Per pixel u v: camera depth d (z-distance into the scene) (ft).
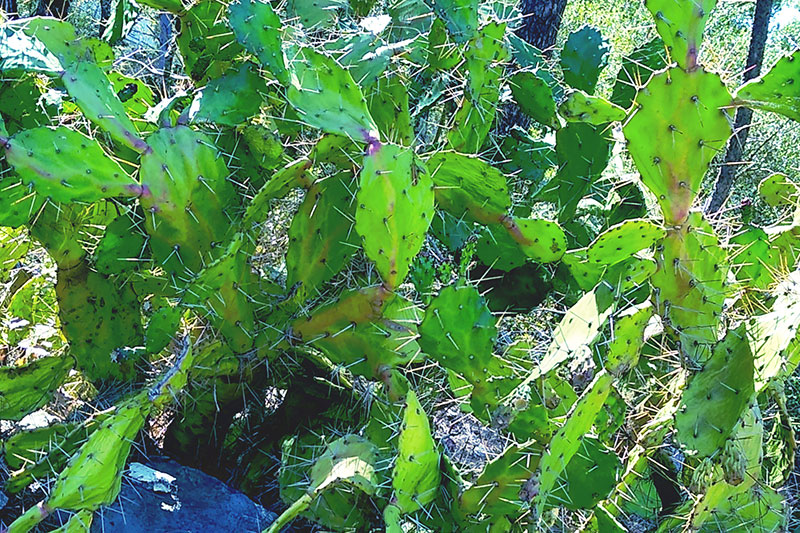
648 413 4.29
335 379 4.19
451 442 4.42
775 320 3.53
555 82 5.27
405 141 4.37
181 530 3.29
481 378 3.45
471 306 3.36
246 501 3.61
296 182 3.71
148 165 3.20
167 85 5.28
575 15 19.58
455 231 4.51
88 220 4.05
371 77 4.01
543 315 5.21
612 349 3.29
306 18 4.71
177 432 3.98
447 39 4.54
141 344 4.04
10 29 3.17
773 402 4.52
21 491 3.46
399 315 3.74
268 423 4.26
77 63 3.09
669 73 3.25
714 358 3.43
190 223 3.42
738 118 11.23
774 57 16.65
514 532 3.48
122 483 3.42
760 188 5.49
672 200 3.45
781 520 3.55
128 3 5.22
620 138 4.36
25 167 2.91
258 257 4.26
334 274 3.87
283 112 3.90
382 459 3.37
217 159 3.42
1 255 4.29
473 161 3.95
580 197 5.17
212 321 3.61
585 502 3.45
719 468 3.33
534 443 3.39
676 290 3.54
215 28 4.08
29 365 3.70
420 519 3.47
